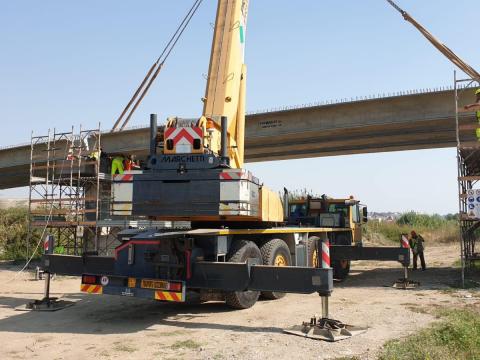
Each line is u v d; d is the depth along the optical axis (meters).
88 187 19.70
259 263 9.77
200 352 6.13
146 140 24.28
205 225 10.23
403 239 12.90
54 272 9.77
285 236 11.57
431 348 5.56
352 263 21.14
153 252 8.34
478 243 28.53
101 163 18.88
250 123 22.17
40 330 7.64
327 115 20.75
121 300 10.79
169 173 8.59
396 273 16.52
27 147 26.44
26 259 19.22
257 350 6.17
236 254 9.09
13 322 8.30
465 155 14.72
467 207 12.65
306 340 6.69
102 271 9.22
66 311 9.39
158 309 9.55
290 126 21.42
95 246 17.31
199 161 8.53
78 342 6.79
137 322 8.23
